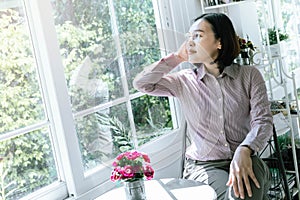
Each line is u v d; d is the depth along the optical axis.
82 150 2.28
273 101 3.12
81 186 2.28
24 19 2.15
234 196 2.04
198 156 2.32
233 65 2.32
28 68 2.17
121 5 2.32
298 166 3.25
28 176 2.15
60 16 2.23
